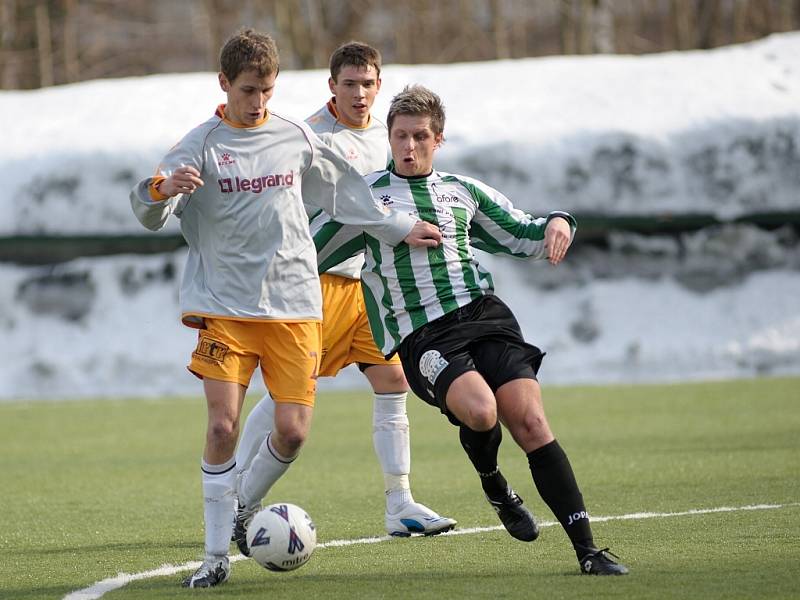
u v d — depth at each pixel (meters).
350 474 31.23
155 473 32.47
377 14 108.12
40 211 55.75
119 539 22.83
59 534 23.56
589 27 92.88
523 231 20.20
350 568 19.23
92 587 18.14
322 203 19.64
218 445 18.42
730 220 55.56
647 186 55.28
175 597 17.20
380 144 25.58
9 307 55.50
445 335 18.91
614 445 34.72
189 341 54.88
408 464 22.77
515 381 18.17
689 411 42.03
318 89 60.81
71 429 42.53
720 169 55.47
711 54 64.81
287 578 18.53
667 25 109.94
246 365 18.88
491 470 18.73
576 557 19.50
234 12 105.31
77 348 54.72
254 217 18.75
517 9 109.75
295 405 19.12
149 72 110.50
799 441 34.22
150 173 55.72
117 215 55.59
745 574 17.55
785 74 60.66
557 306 55.06
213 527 18.30
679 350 54.06
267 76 18.53
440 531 22.36
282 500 27.25
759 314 55.12
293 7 101.62
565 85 60.34
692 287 55.72
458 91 60.75
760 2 104.56
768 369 53.94
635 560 18.89
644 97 58.50
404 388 23.11
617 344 54.28
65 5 103.06
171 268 55.75
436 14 108.06
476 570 18.69
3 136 59.56
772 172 55.62
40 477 32.03
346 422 42.47
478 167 55.03
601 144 55.28
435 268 19.39
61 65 103.56
